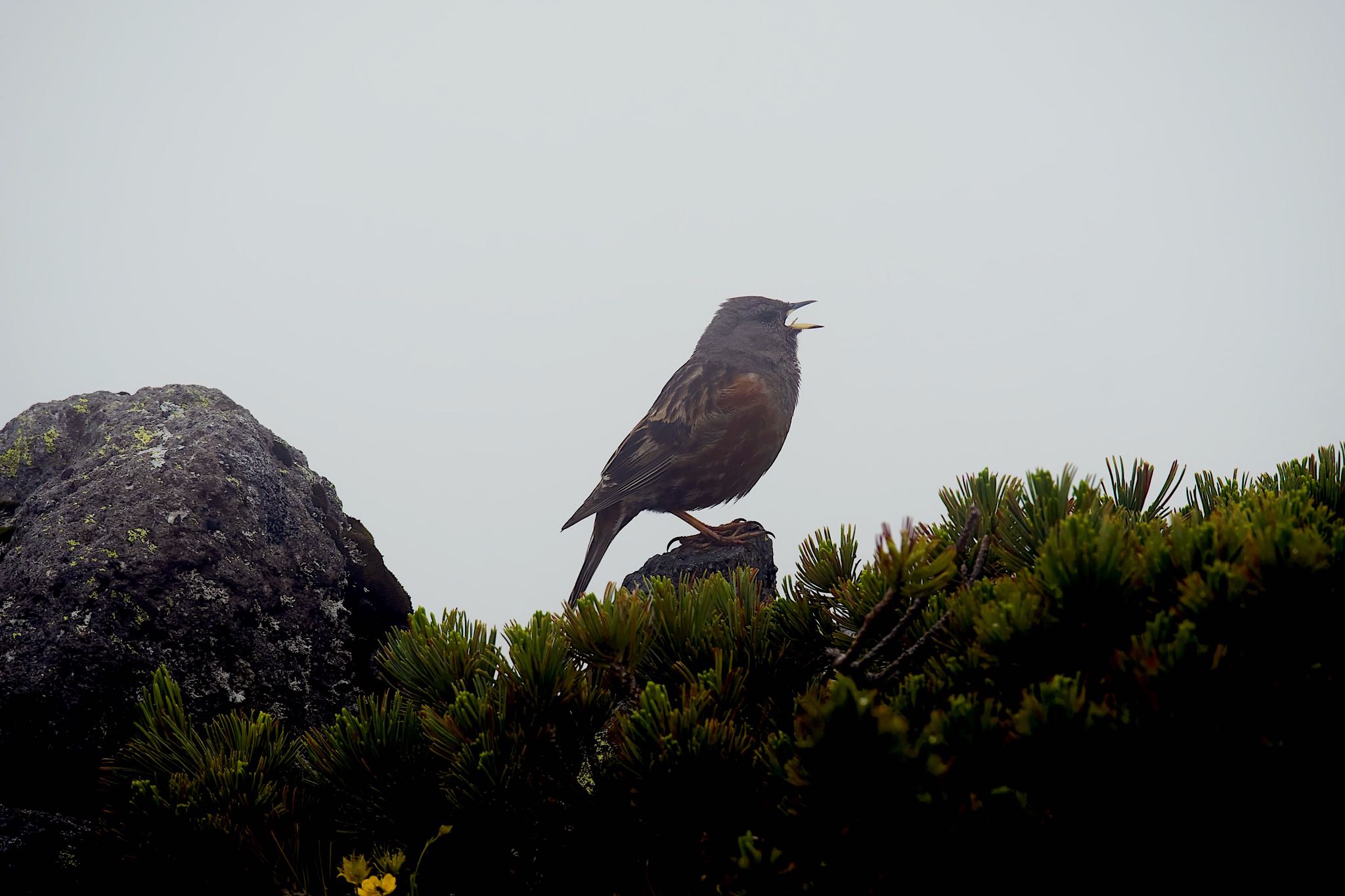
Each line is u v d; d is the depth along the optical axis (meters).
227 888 4.50
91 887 5.08
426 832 4.66
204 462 6.88
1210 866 3.54
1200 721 3.42
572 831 4.56
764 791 4.11
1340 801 3.46
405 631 5.20
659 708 4.23
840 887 3.61
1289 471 5.21
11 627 5.94
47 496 6.89
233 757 4.70
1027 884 3.56
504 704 4.53
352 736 4.70
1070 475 4.79
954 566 3.85
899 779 3.43
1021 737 3.50
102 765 5.44
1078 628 3.85
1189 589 3.67
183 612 6.27
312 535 7.26
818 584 5.23
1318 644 3.56
